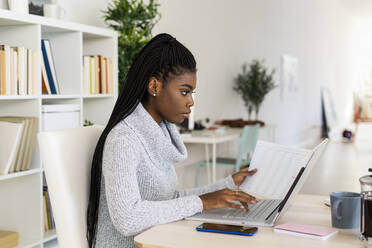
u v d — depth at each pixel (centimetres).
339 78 1268
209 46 514
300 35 895
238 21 596
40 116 233
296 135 884
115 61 299
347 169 637
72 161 131
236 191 133
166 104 133
